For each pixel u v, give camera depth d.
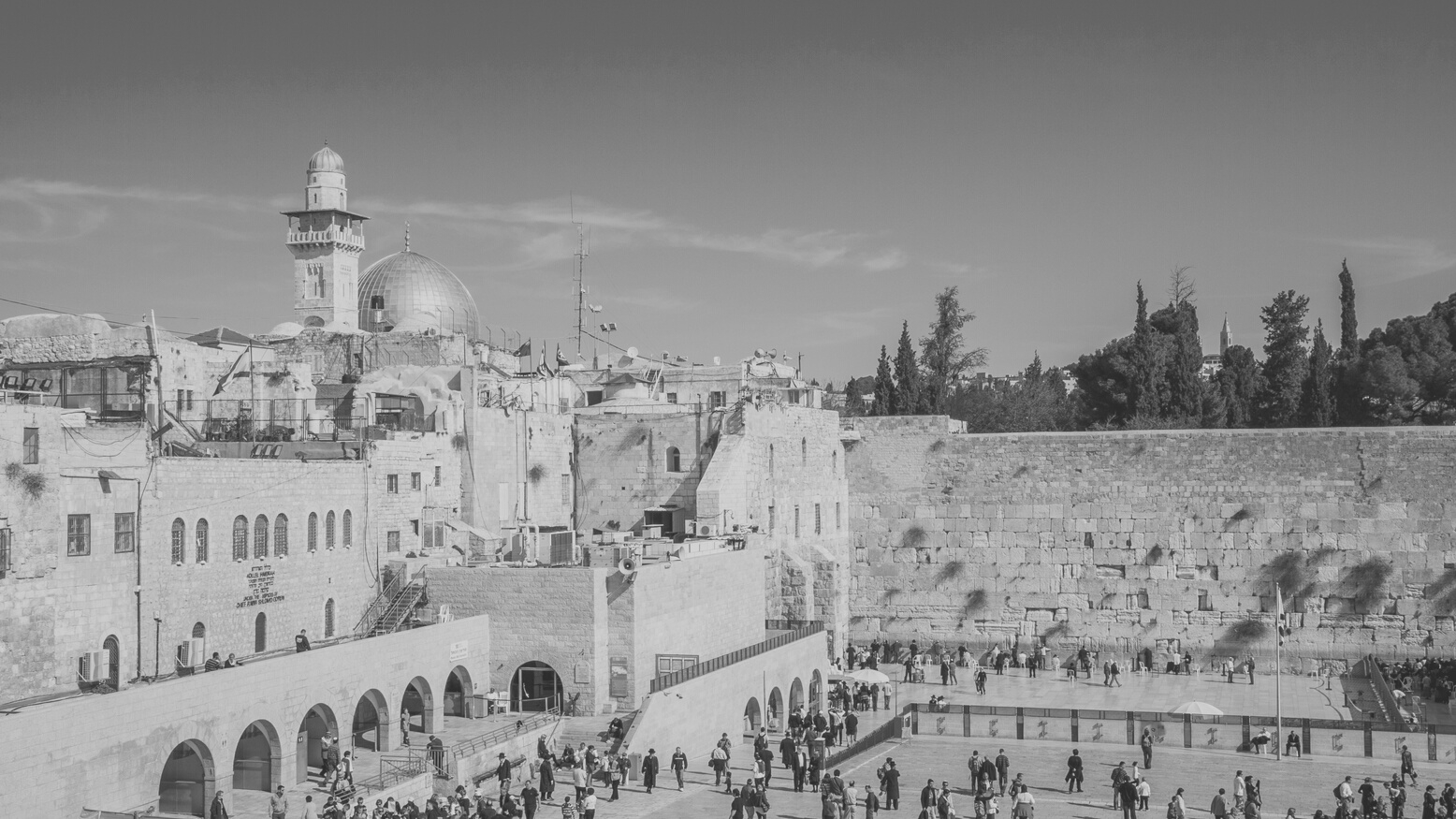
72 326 74.06
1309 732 66.81
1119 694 83.00
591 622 63.56
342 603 63.12
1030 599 94.38
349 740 54.53
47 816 41.81
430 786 52.91
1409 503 88.19
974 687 85.44
